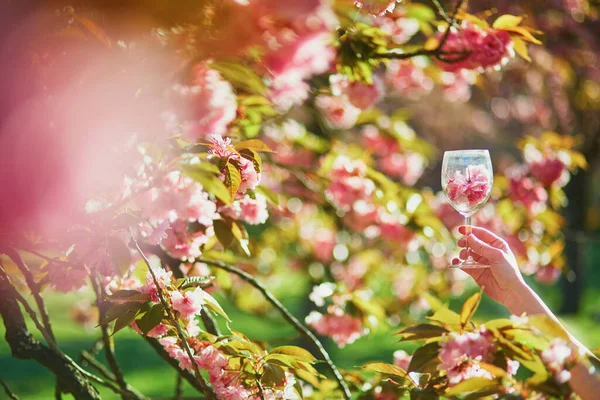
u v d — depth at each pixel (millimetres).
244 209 2588
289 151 4695
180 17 1377
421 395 1996
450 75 4297
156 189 1895
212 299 1992
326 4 1486
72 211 1521
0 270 2254
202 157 1956
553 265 5051
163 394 9164
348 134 5297
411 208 4281
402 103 6430
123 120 1565
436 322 2010
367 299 3727
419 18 3232
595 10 6418
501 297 2309
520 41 3000
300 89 2705
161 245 2695
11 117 1409
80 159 1481
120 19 1370
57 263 2146
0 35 1385
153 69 1551
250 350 2070
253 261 5035
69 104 1488
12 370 10516
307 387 2836
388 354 11055
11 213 1412
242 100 2660
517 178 4746
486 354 1871
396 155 5453
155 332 2006
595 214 14609
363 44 2850
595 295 16344
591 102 8602
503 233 4938
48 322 2365
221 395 1967
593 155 9422
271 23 1497
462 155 2539
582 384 1797
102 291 2350
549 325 1783
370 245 5371
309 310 7867
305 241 5648
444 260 5492
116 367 2676
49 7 1387
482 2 5410
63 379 2312
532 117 9531
